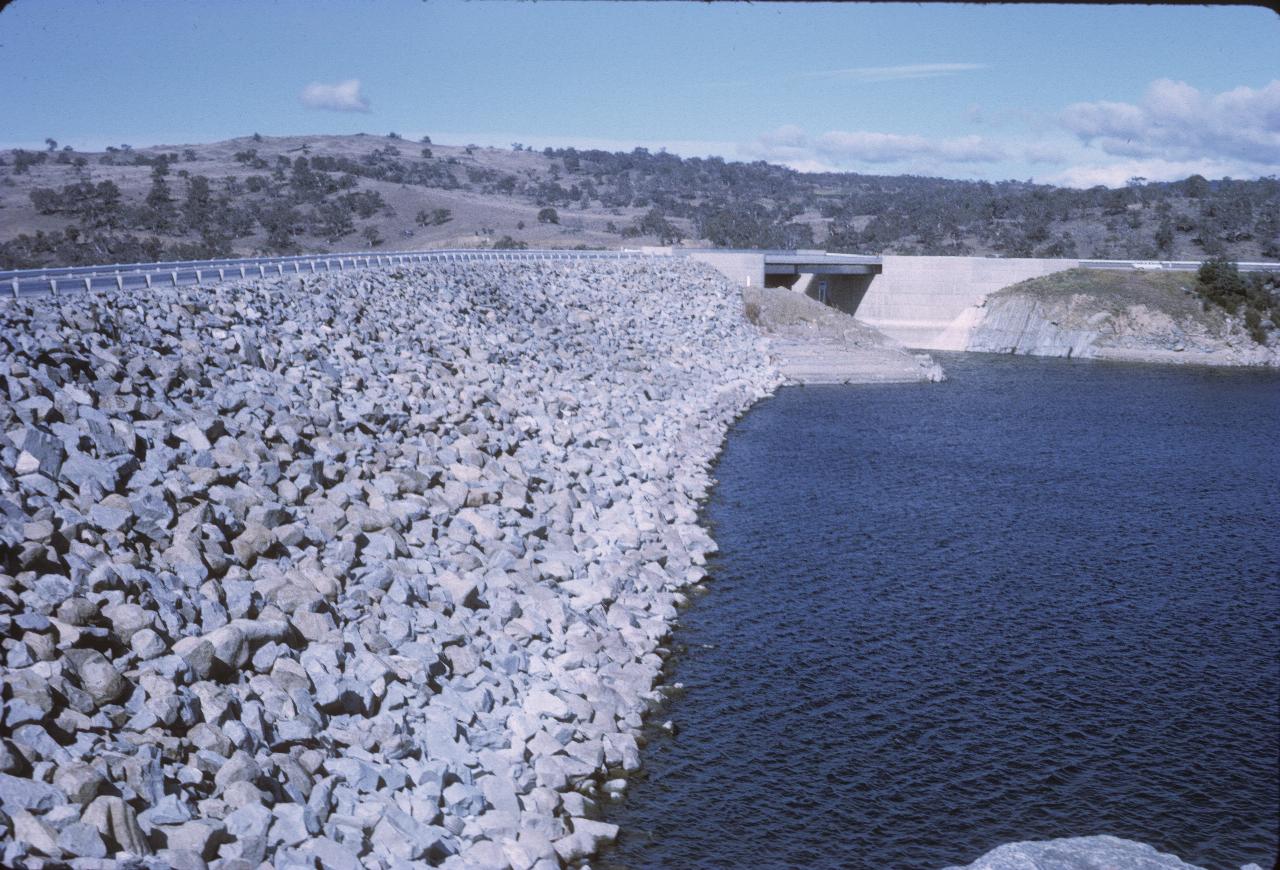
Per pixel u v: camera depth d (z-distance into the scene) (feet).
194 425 103.71
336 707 76.84
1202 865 73.00
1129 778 84.28
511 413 165.89
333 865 60.75
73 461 86.22
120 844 53.98
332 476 112.68
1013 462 200.75
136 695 66.39
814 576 131.44
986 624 116.06
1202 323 391.45
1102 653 108.47
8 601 66.59
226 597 81.71
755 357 311.47
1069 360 386.52
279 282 164.66
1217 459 207.51
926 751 88.17
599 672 97.45
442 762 75.36
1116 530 154.51
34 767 55.72
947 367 360.07
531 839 71.15
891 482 181.68
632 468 165.37
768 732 91.20
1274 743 90.07
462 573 106.83
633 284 322.34
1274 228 644.69
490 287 240.53
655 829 76.59
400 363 160.45
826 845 74.95
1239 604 123.34
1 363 94.58
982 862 55.11
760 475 185.47
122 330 117.29
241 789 63.10
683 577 127.95
